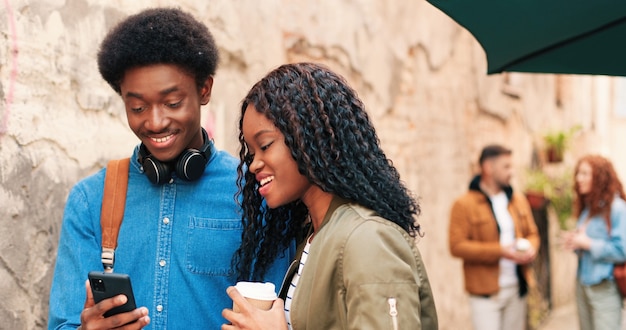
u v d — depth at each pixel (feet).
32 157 8.91
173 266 7.27
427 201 22.50
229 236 7.38
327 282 6.10
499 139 27.66
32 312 8.89
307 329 6.20
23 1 8.86
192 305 7.24
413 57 22.09
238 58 14.16
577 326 28.53
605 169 17.84
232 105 13.89
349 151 6.38
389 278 5.87
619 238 17.39
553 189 30.71
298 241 7.25
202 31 7.22
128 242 7.26
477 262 18.11
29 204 8.86
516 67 9.97
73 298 7.07
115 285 6.22
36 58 9.03
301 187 6.53
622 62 9.61
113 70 6.97
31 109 8.92
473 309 18.25
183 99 7.02
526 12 8.87
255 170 6.53
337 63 18.34
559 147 31.68
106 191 7.36
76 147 9.70
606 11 8.66
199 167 7.30
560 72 9.93
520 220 18.63
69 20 9.66
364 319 5.81
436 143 23.24
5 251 8.47
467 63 25.29
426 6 22.80
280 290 6.84
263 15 15.20
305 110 6.33
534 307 27.73
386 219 6.25
